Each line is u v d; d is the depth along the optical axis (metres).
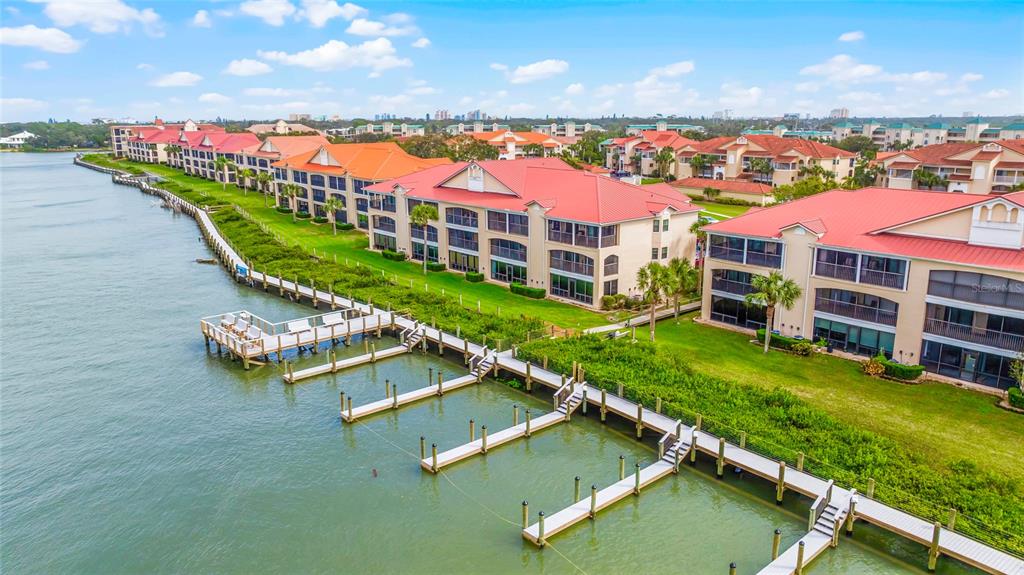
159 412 45.72
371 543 31.73
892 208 50.03
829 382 44.25
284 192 121.25
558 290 65.75
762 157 144.88
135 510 34.62
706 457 37.62
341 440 41.62
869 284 46.66
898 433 37.22
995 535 27.91
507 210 67.88
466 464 38.53
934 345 44.59
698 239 68.19
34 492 36.38
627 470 37.47
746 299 50.19
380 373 52.19
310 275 75.12
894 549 30.22
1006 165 110.69
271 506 34.75
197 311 68.31
